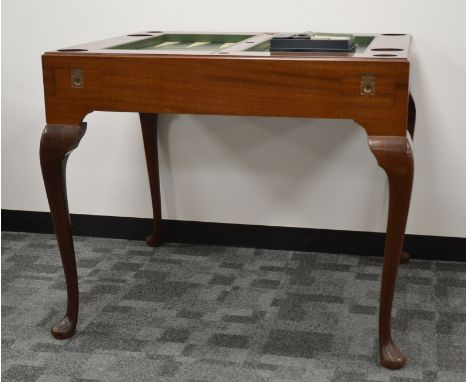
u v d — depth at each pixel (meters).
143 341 2.15
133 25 2.71
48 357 2.07
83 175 2.90
